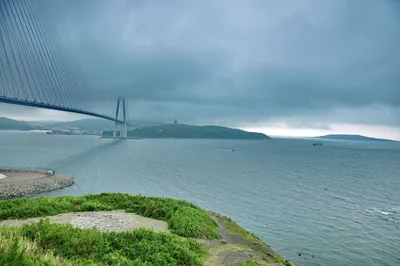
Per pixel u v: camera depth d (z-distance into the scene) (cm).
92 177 6881
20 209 2203
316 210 4647
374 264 2852
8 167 7744
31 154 12294
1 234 1339
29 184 5312
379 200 5519
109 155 13238
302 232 3625
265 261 1728
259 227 3744
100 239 1530
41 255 1088
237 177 7888
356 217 4328
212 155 15762
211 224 2339
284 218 4156
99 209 2495
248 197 5388
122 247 1508
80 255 1373
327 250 3131
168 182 6706
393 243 3353
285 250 3091
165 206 2494
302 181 7569
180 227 2053
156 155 14500
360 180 8169
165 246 1577
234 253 1764
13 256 920
